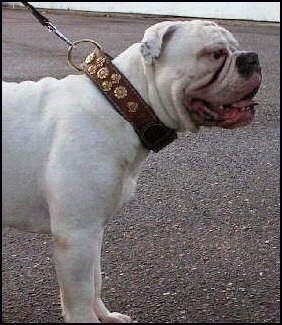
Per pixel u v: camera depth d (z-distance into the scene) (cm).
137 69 129
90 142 127
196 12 689
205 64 126
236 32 575
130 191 135
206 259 176
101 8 758
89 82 131
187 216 203
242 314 151
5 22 646
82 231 129
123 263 174
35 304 155
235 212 206
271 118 312
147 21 675
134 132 130
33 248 182
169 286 163
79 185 127
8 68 401
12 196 133
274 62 438
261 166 249
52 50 474
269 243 186
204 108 129
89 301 133
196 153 261
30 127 131
